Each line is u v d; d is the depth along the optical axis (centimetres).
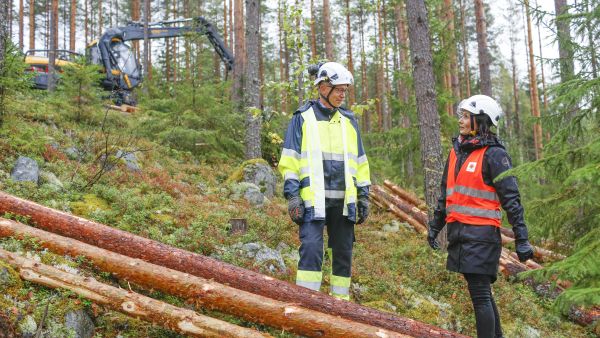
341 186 409
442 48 1152
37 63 1477
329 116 418
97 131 954
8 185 559
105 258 393
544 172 446
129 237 417
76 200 594
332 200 406
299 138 407
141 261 391
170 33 1694
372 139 1363
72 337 330
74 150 793
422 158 782
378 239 795
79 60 1045
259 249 559
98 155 777
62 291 356
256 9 1155
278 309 360
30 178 598
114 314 375
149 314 349
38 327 323
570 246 600
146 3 1669
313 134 405
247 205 794
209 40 1697
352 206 404
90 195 622
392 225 926
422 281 636
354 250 684
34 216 430
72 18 2519
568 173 464
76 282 358
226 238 572
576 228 558
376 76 2894
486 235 356
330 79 406
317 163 400
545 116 555
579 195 475
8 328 311
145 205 629
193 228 585
